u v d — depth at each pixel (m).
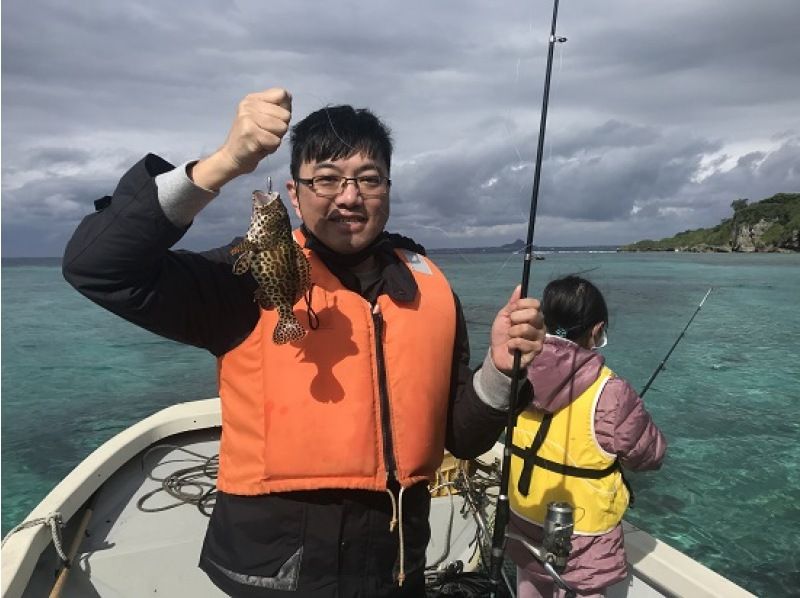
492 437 1.94
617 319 18.48
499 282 30.88
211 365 13.60
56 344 16.31
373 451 1.77
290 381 1.76
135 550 3.03
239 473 1.77
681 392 10.55
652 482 6.85
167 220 1.50
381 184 1.84
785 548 5.46
